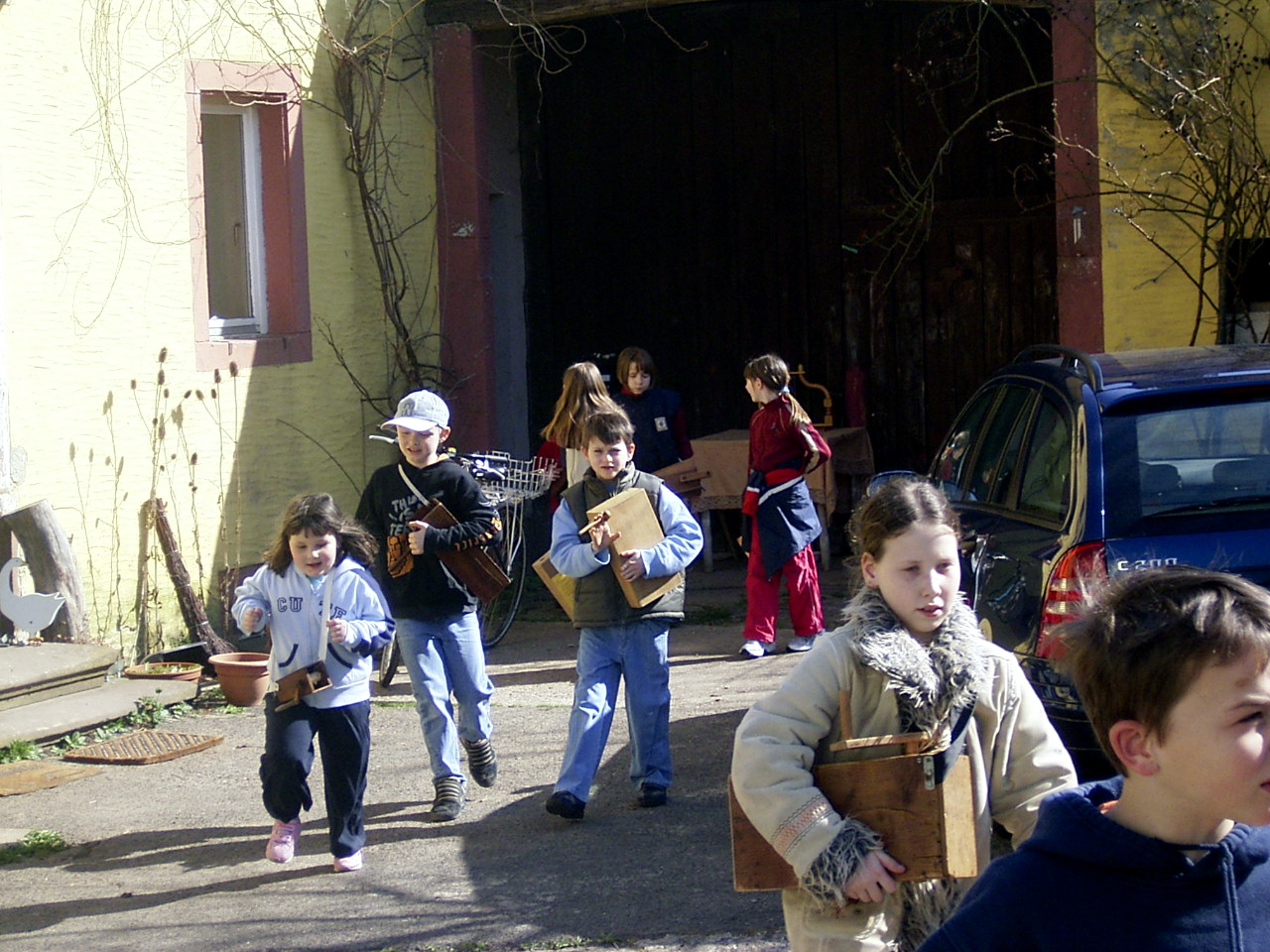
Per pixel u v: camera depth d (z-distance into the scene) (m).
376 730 7.34
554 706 7.66
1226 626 1.84
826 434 11.45
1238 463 4.70
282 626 5.18
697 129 12.90
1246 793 1.86
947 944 2.04
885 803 2.74
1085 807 1.98
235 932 4.75
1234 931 1.90
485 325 10.83
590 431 5.66
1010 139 11.97
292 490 9.58
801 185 12.65
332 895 5.05
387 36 10.26
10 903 5.12
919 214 10.95
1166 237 9.20
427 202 10.73
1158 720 1.88
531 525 11.74
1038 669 4.59
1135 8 9.05
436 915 4.81
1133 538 4.54
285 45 9.51
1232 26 8.99
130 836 5.83
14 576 7.66
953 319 12.30
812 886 2.71
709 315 13.01
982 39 11.95
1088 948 1.93
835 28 12.44
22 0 7.79
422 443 5.83
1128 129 9.20
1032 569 4.76
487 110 12.27
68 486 8.09
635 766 5.84
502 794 6.16
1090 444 4.76
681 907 4.76
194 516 8.87
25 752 6.91
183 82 8.77
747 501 8.49
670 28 12.82
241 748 7.07
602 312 13.32
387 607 5.50
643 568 5.54
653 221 13.09
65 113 8.04
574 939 4.54
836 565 11.62
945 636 2.81
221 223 9.48
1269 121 9.00
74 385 8.10
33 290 7.86
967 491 5.99
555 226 13.36
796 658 8.49
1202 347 5.76
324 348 9.88
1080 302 9.38
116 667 8.11
